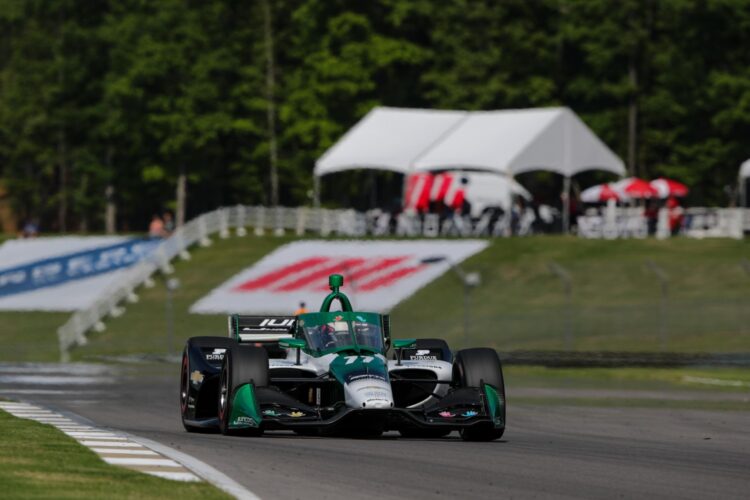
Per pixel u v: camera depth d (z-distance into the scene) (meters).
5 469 35.31
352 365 46.78
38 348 157.38
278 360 49.34
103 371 120.88
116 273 199.75
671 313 142.62
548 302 155.00
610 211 188.50
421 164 190.50
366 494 33.84
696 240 177.25
